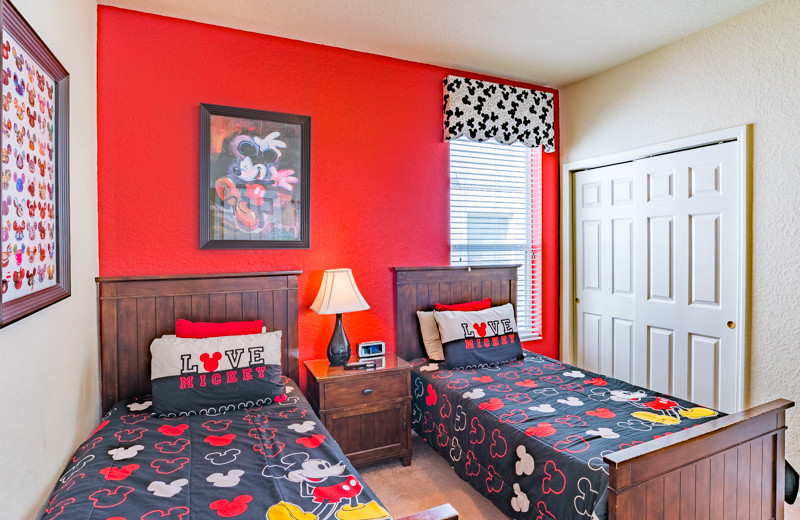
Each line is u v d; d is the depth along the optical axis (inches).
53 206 65.6
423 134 127.0
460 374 108.0
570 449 67.9
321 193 114.1
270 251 109.0
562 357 149.7
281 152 108.4
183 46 100.1
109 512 50.3
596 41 113.3
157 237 98.6
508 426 78.8
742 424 68.3
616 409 83.7
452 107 126.2
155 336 96.1
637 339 126.9
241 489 55.4
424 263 127.8
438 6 95.6
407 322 123.6
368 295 120.4
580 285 145.9
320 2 93.2
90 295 86.5
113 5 94.0
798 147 91.4
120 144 95.3
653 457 58.9
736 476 68.3
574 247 147.5
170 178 99.5
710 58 106.4
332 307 103.3
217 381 84.2
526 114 137.5
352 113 117.3
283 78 109.3
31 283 56.4
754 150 98.8
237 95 104.8
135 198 96.7
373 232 120.7
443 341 114.9
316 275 113.9
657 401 87.7
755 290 99.4
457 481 98.4
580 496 62.4
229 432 73.1
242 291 103.7
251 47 106.1
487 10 97.5
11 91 50.3
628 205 128.6
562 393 93.6
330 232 115.3
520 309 146.8
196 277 99.0
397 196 123.7
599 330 139.3
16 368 52.1
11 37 50.1
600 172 137.1
